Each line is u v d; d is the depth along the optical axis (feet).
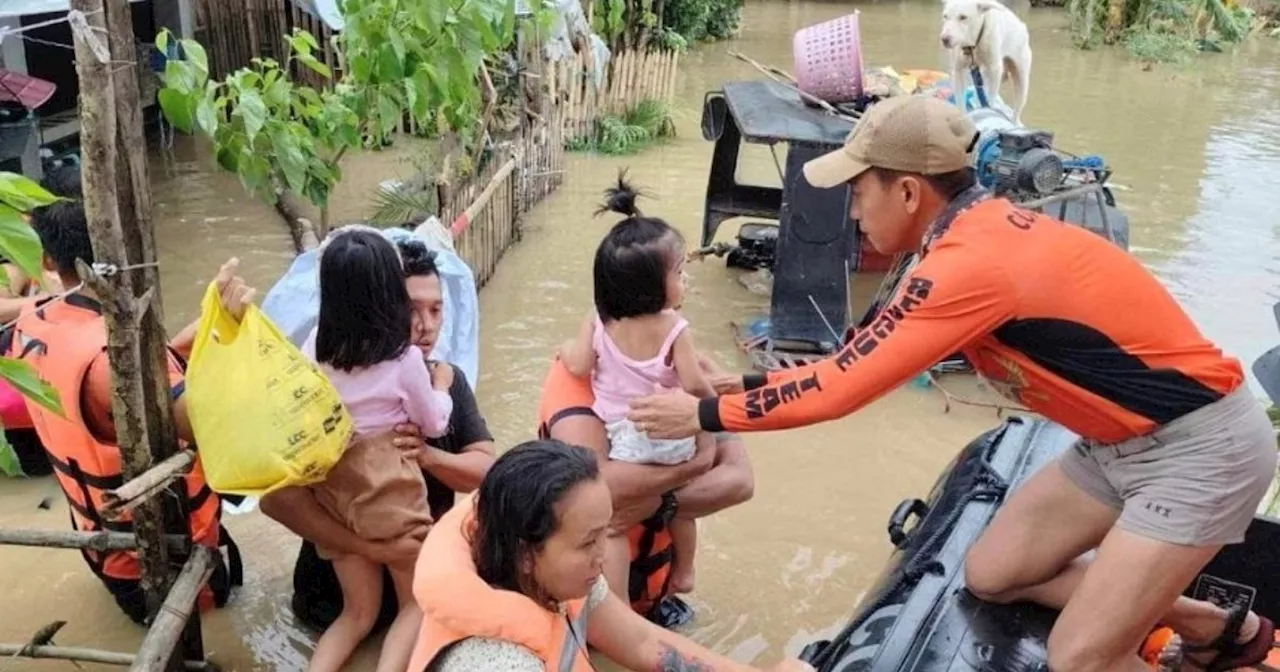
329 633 10.89
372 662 11.30
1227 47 56.85
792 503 14.66
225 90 22.27
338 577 10.90
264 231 23.71
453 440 11.44
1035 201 14.24
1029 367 8.00
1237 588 10.35
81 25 8.50
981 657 8.50
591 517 6.31
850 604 12.65
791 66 48.21
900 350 7.93
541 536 6.25
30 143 21.25
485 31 18.02
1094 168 18.13
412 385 10.36
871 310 17.60
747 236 22.93
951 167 8.05
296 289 13.38
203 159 28.89
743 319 20.51
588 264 22.80
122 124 9.04
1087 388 7.90
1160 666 9.25
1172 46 53.52
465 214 19.83
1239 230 26.35
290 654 11.49
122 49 8.91
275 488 9.66
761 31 59.93
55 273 13.03
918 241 8.48
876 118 8.23
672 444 10.57
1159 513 7.94
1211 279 23.12
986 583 9.05
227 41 32.45
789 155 17.81
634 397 10.68
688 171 30.55
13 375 8.70
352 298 9.91
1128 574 7.98
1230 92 44.80
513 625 6.28
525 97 26.43
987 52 26.53
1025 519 8.93
